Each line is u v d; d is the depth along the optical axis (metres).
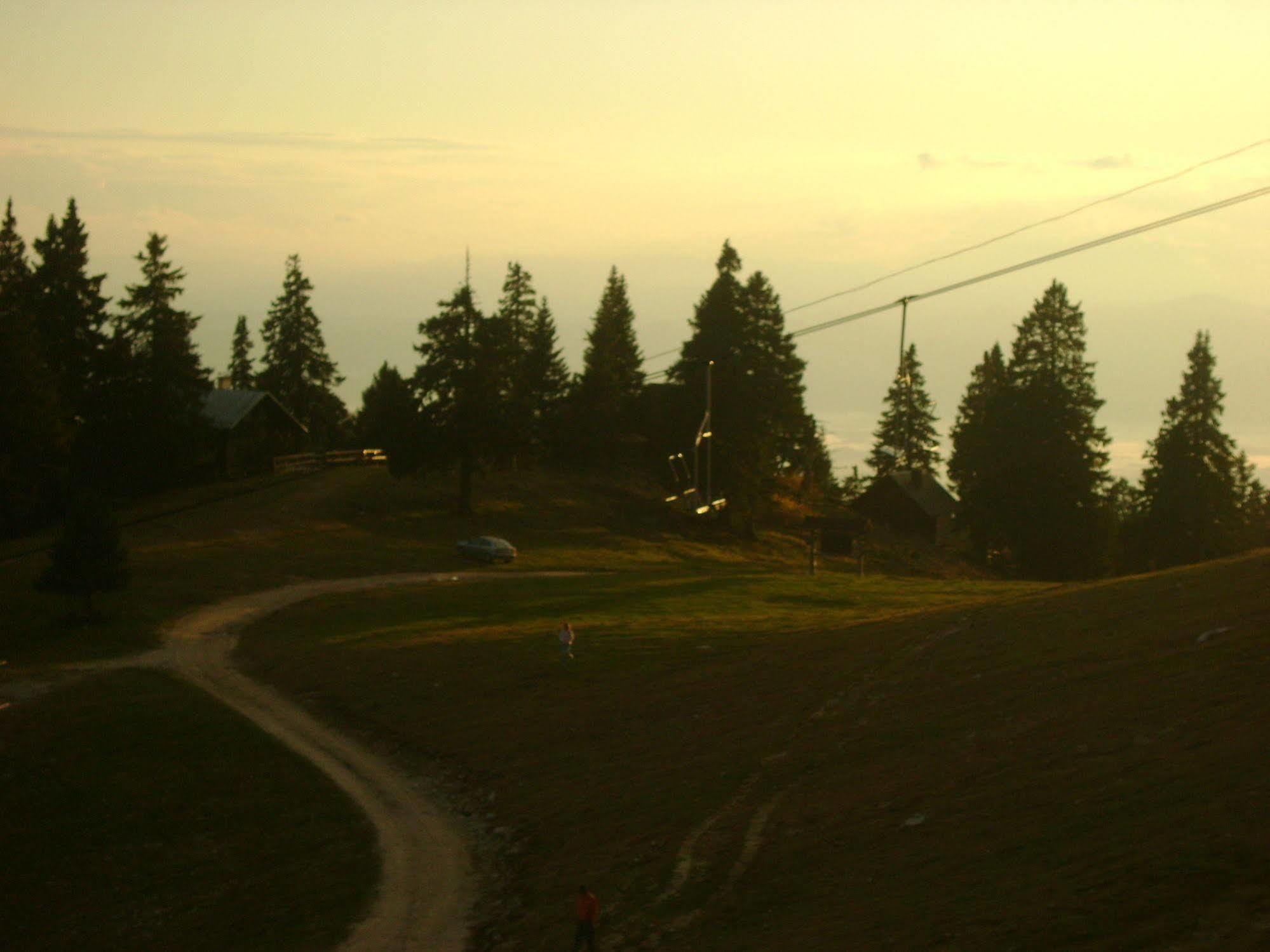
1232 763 15.96
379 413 84.81
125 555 51.09
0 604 53.34
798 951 14.23
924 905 14.52
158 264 81.38
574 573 73.94
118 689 39.06
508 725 31.27
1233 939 11.36
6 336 66.12
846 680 29.62
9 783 29.06
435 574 70.25
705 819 20.88
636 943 16.19
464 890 20.78
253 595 60.28
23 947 20.25
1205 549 88.75
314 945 18.73
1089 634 28.19
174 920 20.80
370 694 36.53
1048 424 88.75
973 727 22.05
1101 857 14.29
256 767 29.50
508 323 86.81
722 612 51.06
